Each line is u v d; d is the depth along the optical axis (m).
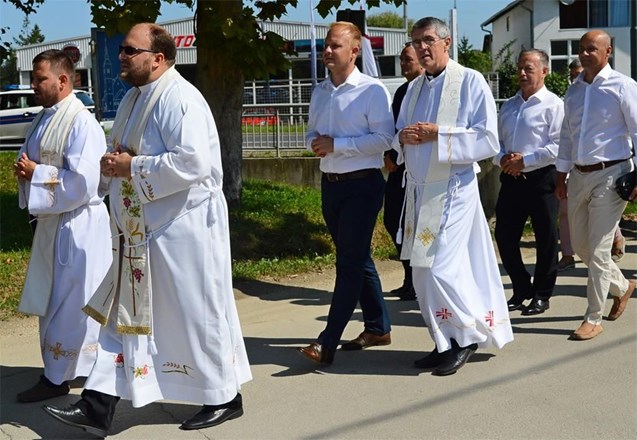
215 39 8.80
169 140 4.20
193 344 4.33
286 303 7.26
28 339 6.20
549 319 6.52
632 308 6.69
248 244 8.70
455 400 4.81
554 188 6.57
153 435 4.41
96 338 4.94
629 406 4.64
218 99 9.41
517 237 6.75
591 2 31.39
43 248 4.93
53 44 30.03
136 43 4.22
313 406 4.78
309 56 24.81
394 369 5.41
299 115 13.45
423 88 5.32
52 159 4.83
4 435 4.49
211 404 4.39
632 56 12.70
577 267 8.51
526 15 33.56
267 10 9.23
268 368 5.50
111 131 4.47
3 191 10.67
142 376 4.32
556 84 27.66
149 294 4.29
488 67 35.34
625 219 10.84
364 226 5.43
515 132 6.66
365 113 5.39
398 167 7.07
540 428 4.38
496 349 5.75
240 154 9.60
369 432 4.38
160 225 4.29
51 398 5.00
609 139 5.86
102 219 5.00
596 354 5.57
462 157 5.09
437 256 5.18
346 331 6.38
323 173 5.58
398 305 7.16
